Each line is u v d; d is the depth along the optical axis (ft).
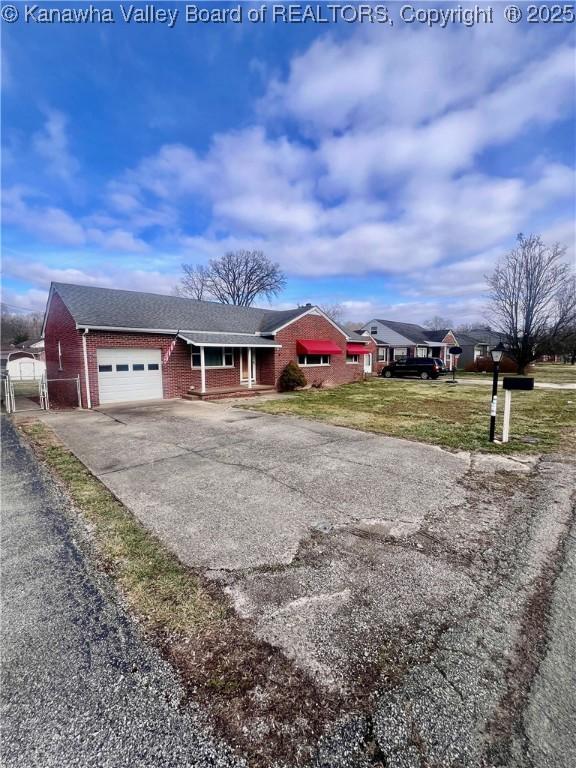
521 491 15.94
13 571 10.14
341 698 6.25
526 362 96.89
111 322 43.39
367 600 8.82
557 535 12.07
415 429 28.78
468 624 8.01
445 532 12.25
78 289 50.75
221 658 7.13
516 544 11.49
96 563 10.53
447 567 10.23
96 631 7.87
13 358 134.10
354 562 10.46
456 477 17.66
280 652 7.24
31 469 19.19
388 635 7.70
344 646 7.39
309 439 25.29
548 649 7.26
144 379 46.73
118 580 9.71
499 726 5.70
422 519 13.19
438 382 77.25
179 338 49.57
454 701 6.14
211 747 5.48
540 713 5.90
